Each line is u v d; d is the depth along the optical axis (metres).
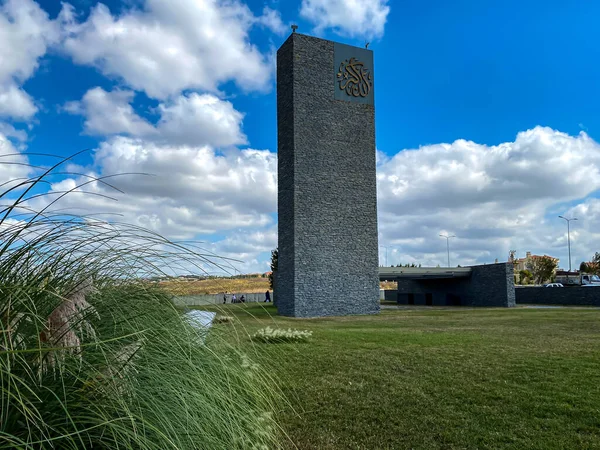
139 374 2.02
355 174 28.20
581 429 4.52
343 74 28.73
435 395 5.71
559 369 7.15
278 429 4.21
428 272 36.03
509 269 32.03
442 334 12.53
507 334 12.59
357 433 4.45
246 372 3.10
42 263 1.99
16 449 1.44
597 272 59.88
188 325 2.66
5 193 1.65
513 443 4.20
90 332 2.07
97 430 1.71
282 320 20.56
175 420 1.99
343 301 26.52
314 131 27.44
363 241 27.77
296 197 26.41
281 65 28.94
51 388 1.71
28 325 1.83
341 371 7.04
